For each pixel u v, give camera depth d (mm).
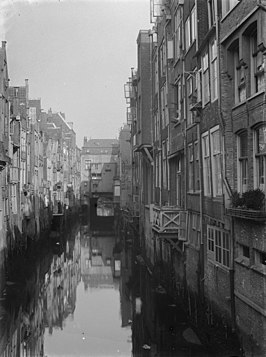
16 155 30484
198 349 12656
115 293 21875
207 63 14398
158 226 19766
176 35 20516
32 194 36531
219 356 12039
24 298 20047
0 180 22891
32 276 25672
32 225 35219
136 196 39656
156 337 14250
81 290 22625
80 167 91750
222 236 13102
